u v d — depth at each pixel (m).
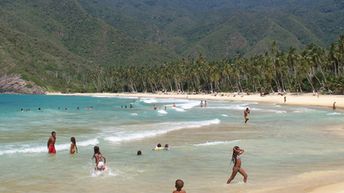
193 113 76.50
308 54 150.38
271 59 164.00
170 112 79.69
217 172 24.22
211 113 76.00
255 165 25.95
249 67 181.62
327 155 29.58
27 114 73.31
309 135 41.34
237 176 23.06
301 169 24.64
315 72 148.75
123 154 30.12
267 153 30.39
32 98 181.62
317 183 20.66
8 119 60.94
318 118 62.44
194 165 26.28
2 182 21.64
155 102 133.38
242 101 133.12
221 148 32.94
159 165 26.23
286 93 151.75
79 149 32.03
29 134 41.34
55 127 48.81
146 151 31.50
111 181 22.06
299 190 19.12
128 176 23.22
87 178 22.70
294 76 156.25
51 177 22.84
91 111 84.94
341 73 139.25
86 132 43.22
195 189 20.14
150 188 20.67
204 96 174.75
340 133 42.97
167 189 20.47
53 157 28.58
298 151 31.30
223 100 145.25
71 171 24.36
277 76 161.38
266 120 59.22
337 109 84.75
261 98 139.00
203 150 31.97
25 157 28.47
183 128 47.56
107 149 32.25
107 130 45.28
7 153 29.75
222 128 47.94
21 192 19.84
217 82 195.88
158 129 46.34
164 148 32.41
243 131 44.91
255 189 19.86
